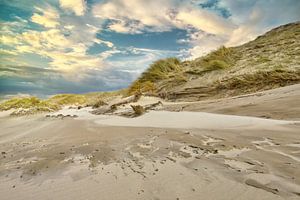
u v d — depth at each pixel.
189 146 4.12
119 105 12.88
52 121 9.13
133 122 7.84
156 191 2.46
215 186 2.52
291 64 12.70
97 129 6.59
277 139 4.30
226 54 18.27
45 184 2.75
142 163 3.34
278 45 16.83
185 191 2.44
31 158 3.81
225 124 6.25
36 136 5.95
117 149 4.14
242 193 2.33
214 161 3.28
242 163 3.14
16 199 2.40
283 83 11.49
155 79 18.77
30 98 16.38
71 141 5.04
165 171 3.00
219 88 13.12
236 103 9.26
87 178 2.88
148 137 5.02
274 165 3.01
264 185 2.47
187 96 13.62
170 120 7.72
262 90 11.62
